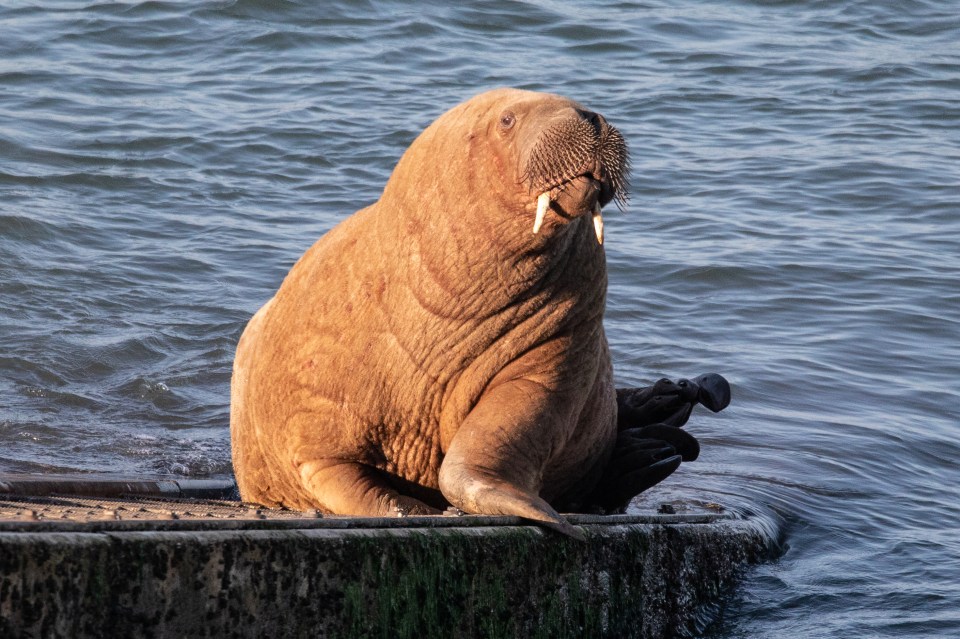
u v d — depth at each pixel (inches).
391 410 795.4
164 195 2164.1
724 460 1263.5
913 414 1457.9
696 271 1923.0
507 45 3235.7
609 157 692.7
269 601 530.0
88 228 1950.1
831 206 2283.5
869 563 990.4
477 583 620.1
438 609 600.1
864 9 3698.3
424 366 784.9
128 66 2918.3
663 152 2551.7
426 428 802.2
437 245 769.6
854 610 882.8
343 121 2615.7
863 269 1967.3
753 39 3408.0
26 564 456.4
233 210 2117.4
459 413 789.9
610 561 717.9
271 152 2422.5
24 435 1234.6
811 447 1318.9
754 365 1579.7
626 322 1722.4
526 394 775.7
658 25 3459.6
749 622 856.3
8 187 2084.2
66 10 3240.7
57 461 1154.0
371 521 592.7
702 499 1097.4
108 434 1268.5
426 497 834.2
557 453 800.3
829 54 3299.7
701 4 3722.9
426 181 778.2
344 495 796.0
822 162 2502.5
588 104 2819.9
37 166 2219.5
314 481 815.7
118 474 1107.9
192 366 1501.0
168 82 2842.0
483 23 3373.5
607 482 905.5
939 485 1234.6
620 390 982.4
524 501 674.8
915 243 2103.8
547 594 662.5
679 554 817.5
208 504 832.9
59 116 2519.7
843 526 1083.3
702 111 2837.1
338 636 555.2
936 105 2913.4
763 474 1219.2
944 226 2196.1
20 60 2861.7
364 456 814.5
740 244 2052.2
